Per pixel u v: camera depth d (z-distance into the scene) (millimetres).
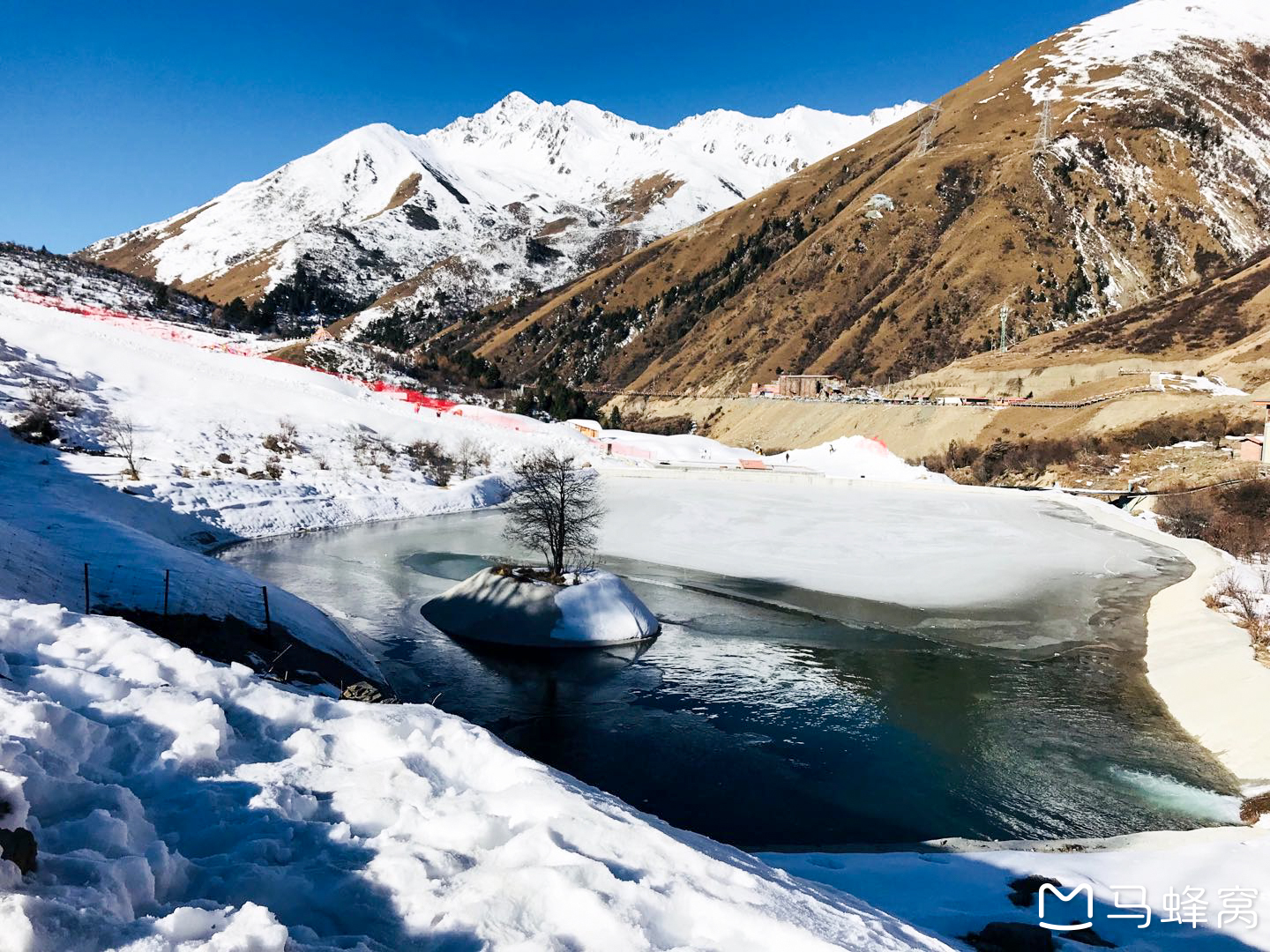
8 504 39062
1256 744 24656
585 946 5402
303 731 8062
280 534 60469
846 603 44281
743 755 25344
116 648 8891
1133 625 40375
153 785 6523
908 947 6543
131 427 65812
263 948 4543
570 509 52656
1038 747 26094
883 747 25984
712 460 108188
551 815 7016
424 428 93375
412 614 40594
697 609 42875
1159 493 73688
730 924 5891
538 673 32906
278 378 97125
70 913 4305
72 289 136625
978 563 53812
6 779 5078
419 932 5281
